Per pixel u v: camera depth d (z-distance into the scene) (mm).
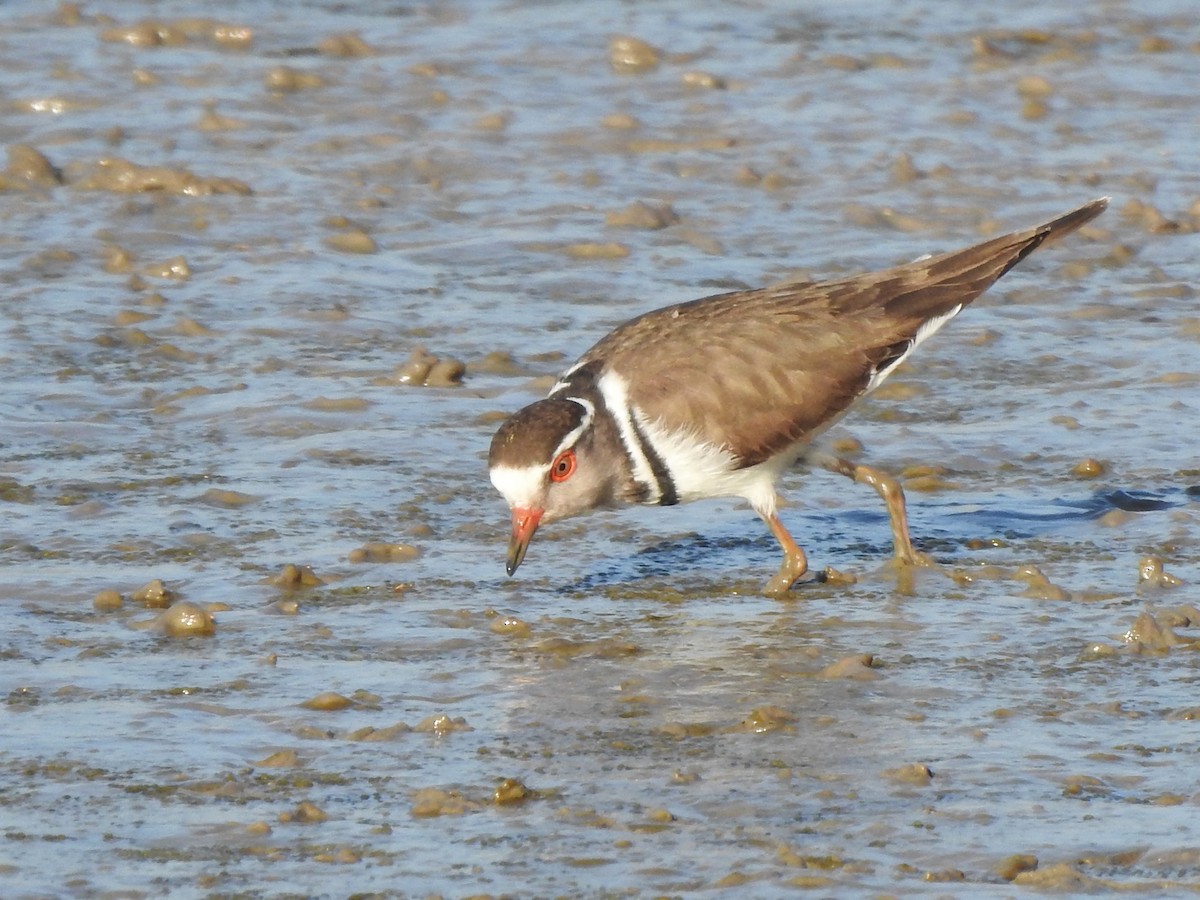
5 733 10133
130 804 9258
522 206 22422
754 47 29750
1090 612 12203
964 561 13344
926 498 14688
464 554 13445
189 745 10008
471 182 23328
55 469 14945
